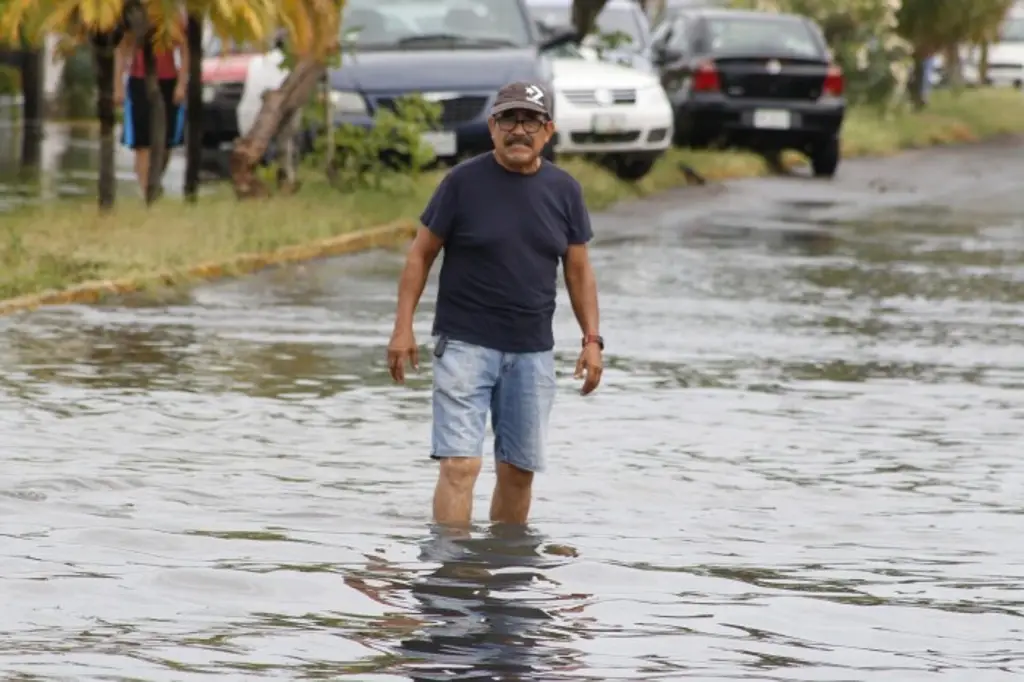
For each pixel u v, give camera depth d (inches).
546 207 762.8
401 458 877.2
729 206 2230.6
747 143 2669.8
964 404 1060.5
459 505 759.1
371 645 575.2
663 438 943.7
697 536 745.6
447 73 2010.3
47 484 787.4
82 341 1170.6
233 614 605.9
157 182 1772.9
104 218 1648.6
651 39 2856.8
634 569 683.4
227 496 784.3
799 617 623.8
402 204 1883.6
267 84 2078.0
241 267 1530.5
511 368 765.3
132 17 1640.0
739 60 2630.4
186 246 1523.1
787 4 3597.4
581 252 774.5
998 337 1317.7
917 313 1428.4
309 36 1649.9
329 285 1475.1
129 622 593.3
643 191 2335.1
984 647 593.6
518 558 695.7
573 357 1183.6
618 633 597.3
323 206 1817.2
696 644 587.5
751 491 832.3
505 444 770.8
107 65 1670.8
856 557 714.8
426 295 1457.9
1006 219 2190.0
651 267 1657.2
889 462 901.2
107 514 741.3
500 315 759.7
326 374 1089.4
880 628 613.6
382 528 740.0
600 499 811.4
